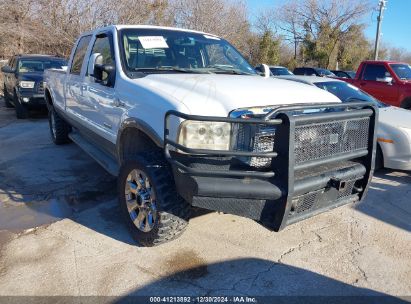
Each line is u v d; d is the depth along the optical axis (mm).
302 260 3588
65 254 3547
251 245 3807
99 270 3316
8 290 3031
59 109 6727
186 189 2957
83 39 5727
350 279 3328
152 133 3344
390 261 3625
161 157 3461
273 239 3943
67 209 4539
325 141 3191
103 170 5957
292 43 45750
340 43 44906
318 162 3121
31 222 4188
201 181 2861
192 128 3010
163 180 3316
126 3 20688
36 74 10828
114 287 3104
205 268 3398
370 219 4504
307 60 44375
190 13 24250
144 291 3070
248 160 3000
